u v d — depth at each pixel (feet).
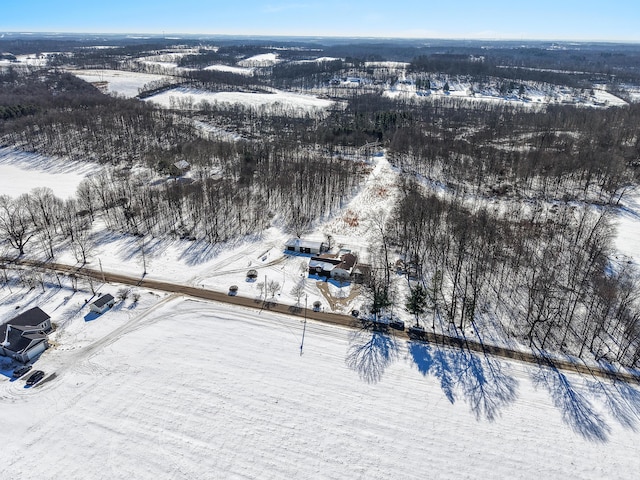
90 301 228.63
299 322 215.72
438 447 152.15
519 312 222.89
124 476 140.26
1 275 250.16
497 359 193.06
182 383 176.14
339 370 185.47
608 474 143.33
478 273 244.83
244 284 247.70
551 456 149.18
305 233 316.81
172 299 231.71
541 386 178.19
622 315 210.38
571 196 357.00
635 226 309.01
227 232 309.22
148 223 316.60
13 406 164.14
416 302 211.20
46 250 279.69
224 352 193.88
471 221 299.38
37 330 197.98
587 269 250.98
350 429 158.40
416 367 188.24
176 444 151.02
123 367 183.73
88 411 162.61
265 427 158.51
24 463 142.92
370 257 279.49
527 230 295.28
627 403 170.09
